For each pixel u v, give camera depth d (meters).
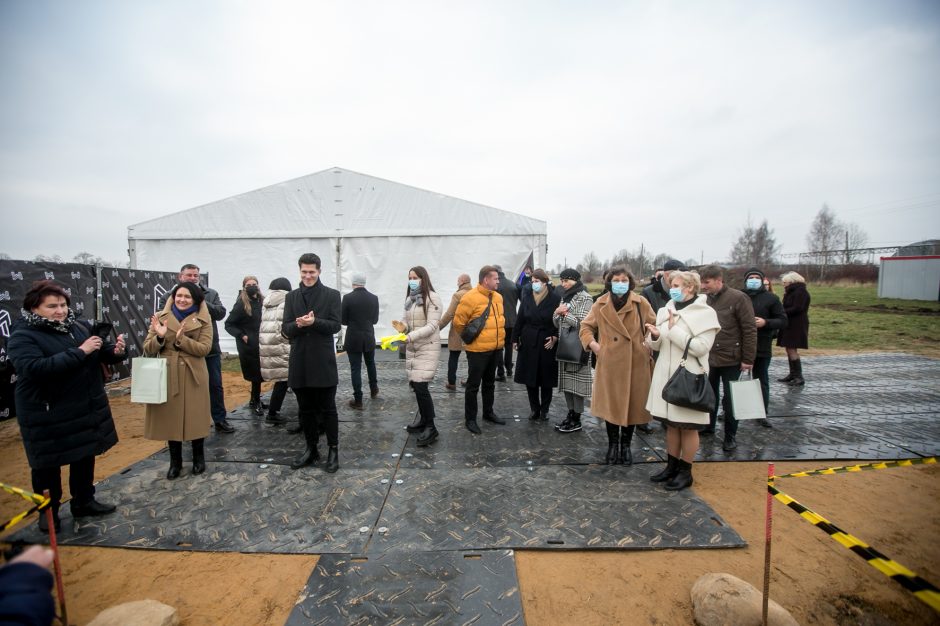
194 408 4.16
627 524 3.44
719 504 3.83
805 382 8.38
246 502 3.81
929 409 6.54
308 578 2.89
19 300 6.56
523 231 11.31
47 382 3.30
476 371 5.38
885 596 2.79
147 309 9.26
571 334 5.21
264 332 5.70
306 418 4.47
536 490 3.99
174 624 2.48
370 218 11.42
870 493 4.08
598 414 4.46
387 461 4.63
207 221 11.34
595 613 2.64
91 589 2.84
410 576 2.88
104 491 4.01
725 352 4.92
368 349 6.67
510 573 2.91
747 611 2.43
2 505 3.97
